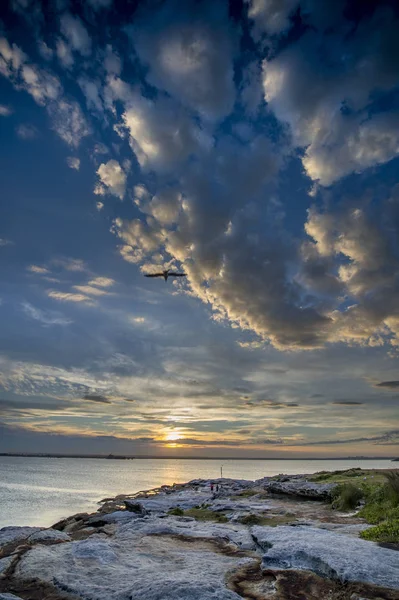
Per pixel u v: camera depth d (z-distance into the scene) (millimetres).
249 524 15977
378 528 11820
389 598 6848
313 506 21781
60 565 9461
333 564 8305
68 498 76312
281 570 8680
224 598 7180
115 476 166000
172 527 14336
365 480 26969
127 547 11484
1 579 8844
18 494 83250
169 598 7148
